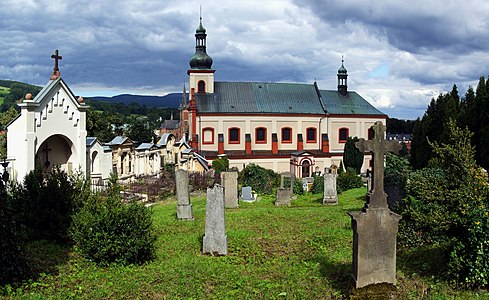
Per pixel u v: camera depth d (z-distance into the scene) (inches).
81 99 1262.3
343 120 2596.0
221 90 2506.2
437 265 425.1
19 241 421.1
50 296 368.8
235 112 2402.8
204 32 2504.9
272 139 2448.3
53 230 568.7
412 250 488.7
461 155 457.1
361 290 370.9
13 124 1134.4
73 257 499.2
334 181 1108.5
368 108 2684.5
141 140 3196.4
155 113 7588.6
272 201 1172.5
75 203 583.8
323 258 499.2
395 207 568.4
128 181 1451.8
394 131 5241.1
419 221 462.3
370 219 374.3
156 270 460.4
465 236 382.6
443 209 428.8
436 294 362.6
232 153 2388.0
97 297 375.6
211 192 556.4
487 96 1325.0
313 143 2544.3
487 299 348.2
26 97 1109.7
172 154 1876.2
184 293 390.0
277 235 650.2
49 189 577.3
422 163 1739.7
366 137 2640.3
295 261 495.2
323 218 798.5
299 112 2503.7
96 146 1362.0
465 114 1483.8
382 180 377.7
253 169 1481.3
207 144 2385.6
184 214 802.2
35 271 436.5
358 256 374.3
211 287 408.8
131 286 403.5
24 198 577.0
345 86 2731.3
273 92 2583.7
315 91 2664.9
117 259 474.9
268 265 482.9
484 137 1296.8
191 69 2479.1
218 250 549.3
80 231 480.7
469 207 396.5
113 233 474.0
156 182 1382.9
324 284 407.2
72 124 1240.8
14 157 1133.1
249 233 660.1
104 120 2471.7
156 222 773.3
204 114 2367.1
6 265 391.9
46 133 1166.3
